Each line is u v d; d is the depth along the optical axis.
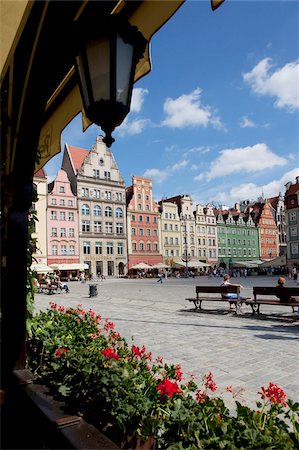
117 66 1.73
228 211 84.38
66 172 61.62
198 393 2.84
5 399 3.06
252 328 9.23
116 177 62.47
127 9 1.98
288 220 59.16
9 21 2.09
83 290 29.62
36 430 2.78
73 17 1.64
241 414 2.29
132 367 3.26
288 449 1.92
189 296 19.78
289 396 4.50
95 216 59.31
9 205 2.52
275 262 59.34
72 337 4.44
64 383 3.13
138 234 64.50
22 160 2.25
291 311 12.22
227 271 66.69
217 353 6.65
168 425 2.30
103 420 2.70
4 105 2.27
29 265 3.89
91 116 1.80
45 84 1.92
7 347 3.11
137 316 11.78
